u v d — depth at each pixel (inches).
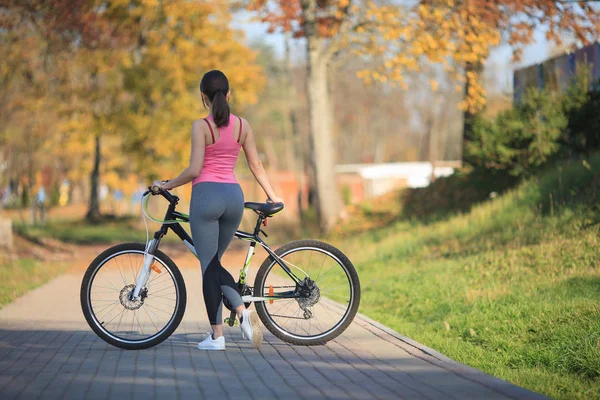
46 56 1006.4
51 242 1108.5
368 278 647.8
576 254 493.4
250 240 334.6
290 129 3900.1
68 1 940.0
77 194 3481.8
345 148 5201.8
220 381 261.0
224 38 1620.3
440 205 1046.4
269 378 266.2
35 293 565.3
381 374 272.8
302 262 336.2
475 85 1042.7
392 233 952.3
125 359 303.6
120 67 1562.5
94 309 330.6
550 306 371.9
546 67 920.9
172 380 262.2
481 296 439.2
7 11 926.4
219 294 321.7
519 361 311.0
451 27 1009.5
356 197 2699.3
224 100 317.1
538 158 821.9
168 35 1562.5
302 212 1547.7
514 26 1021.8
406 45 1030.4
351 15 1096.2
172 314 329.4
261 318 334.6
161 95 1643.7
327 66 1235.9
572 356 298.0
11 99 1037.8
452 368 282.8
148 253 330.6
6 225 952.9
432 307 448.5
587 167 682.2
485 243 634.2
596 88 791.1
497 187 919.0
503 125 848.9
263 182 331.6
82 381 259.8
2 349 326.6
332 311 338.6
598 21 1003.3
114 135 1708.9
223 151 316.2
